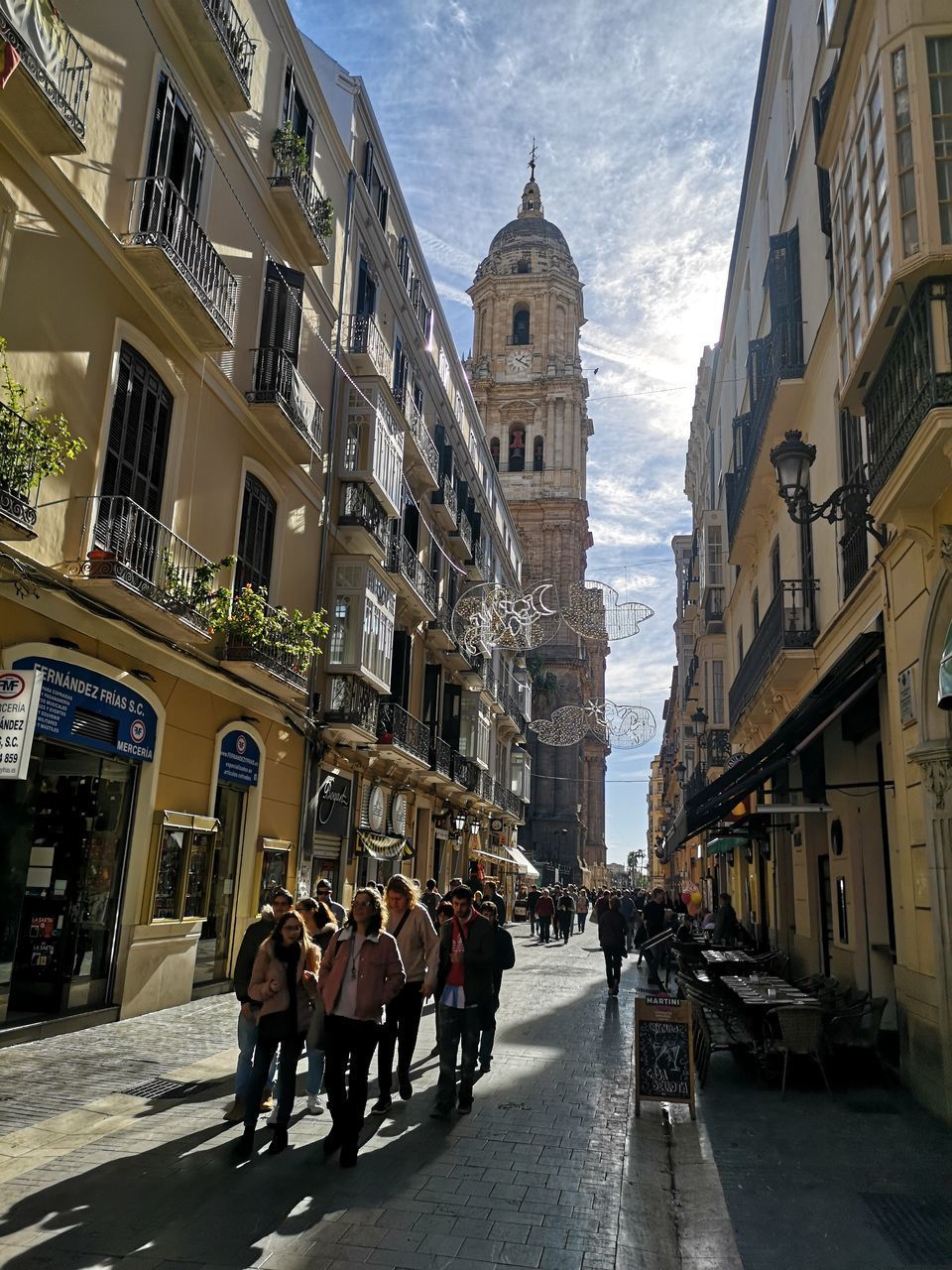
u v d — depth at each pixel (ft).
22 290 27.89
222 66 39.09
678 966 40.42
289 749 50.21
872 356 24.66
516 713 134.10
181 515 38.06
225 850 43.06
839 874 40.32
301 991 19.63
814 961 45.03
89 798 32.35
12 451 24.36
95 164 31.65
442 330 89.81
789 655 41.27
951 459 20.83
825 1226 16.03
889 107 22.54
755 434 50.62
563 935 88.22
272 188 46.62
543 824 203.92
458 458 96.68
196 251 36.91
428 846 84.53
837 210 27.96
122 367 33.55
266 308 46.32
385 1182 17.40
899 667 27.43
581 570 212.02
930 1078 24.04
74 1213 15.28
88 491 31.22
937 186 21.25
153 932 34.88
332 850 58.59
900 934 27.32
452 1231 15.17
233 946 43.19
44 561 28.81
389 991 19.27
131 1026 31.71
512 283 218.38
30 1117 20.35
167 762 36.65
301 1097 23.86
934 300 20.94
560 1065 29.35
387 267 69.31
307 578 53.01
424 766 71.72
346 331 59.41
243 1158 18.39
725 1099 25.44
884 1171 19.07
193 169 38.63
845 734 37.91
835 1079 27.78
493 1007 27.99
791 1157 20.02
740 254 67.67
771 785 57.62
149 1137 19.49
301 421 47.34
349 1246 14.40
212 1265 13.55
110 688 32.45
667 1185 18.25
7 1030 27.32
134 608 32.37
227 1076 25.23
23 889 28.99
